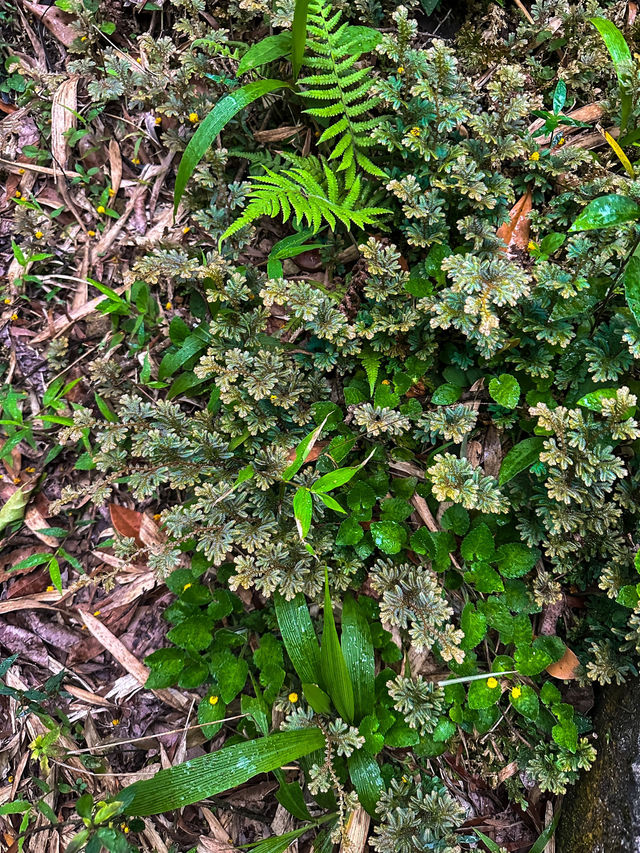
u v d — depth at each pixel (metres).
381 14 0.53
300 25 0.44
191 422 0.48
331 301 0.44
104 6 0.57
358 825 0.44
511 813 0.47
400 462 0.49
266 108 0.54
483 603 0.45
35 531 0.53
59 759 0.48
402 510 0.47
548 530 0.44
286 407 0.46
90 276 0.56
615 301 0.46
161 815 0.48
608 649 0.44
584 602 0.48
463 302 0.42
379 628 0.47
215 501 0.44
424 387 0.50
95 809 0.45
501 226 0.49
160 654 0.46
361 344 0.49
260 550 0.44
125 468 0.47
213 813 0.48
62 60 0.59
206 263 0.49
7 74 0.58
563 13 0.52
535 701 0.44
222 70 0.54
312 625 0.45
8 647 0.51
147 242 0.52
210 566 0.51
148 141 0.57
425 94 0.46
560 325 0.44
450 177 0.47
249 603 0.50
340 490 0.48
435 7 0.56
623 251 0.44
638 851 0.40
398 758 0.47
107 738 0.49
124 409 0.47
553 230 0.50
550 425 0.41
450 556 0.47
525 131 0.48
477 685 0.44
